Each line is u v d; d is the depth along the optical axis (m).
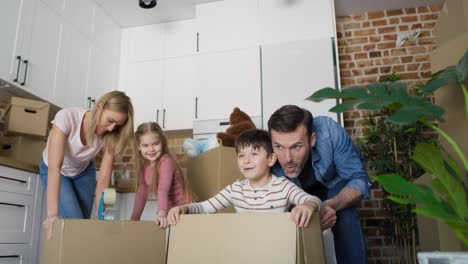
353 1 3.48
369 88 0.83
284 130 1.42
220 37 3.44
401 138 2.99
